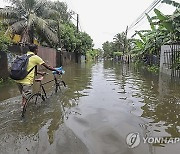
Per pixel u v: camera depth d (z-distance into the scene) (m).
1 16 21.12
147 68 25.05
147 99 8.34
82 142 4.45
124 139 4.63
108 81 13.36
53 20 23.31
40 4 22.12
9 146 4.27
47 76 14.83
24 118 5.80
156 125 5.50
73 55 38.91
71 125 5.41
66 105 7.21
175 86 11.32
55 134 4.84
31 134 4.84
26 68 6.15
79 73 18.66
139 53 29.09
